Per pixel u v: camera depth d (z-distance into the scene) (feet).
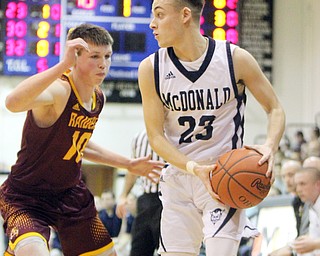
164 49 18.72
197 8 18.22
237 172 17.16
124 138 53.26
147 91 18.74
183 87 18.29
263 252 28.78
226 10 51.65
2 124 52.75
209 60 18.22
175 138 18.86
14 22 50.60
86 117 19.80
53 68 17.78
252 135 54.08
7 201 20.27
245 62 18.24
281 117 18.40
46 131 19.42
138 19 50.98
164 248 19.16
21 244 19.02
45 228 19.83
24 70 50.60
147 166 22.99
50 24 50.72
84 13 50.80
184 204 18.92
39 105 18.51
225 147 18.40
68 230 20.95
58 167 20.01
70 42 17.83
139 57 51.26
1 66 50.52
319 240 23.08
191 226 18.99
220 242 17.88
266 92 18.51
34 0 50.72
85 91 19.72
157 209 28.40
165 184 19.31
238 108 18.58
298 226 27.68
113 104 52.95
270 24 53.67
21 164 20.13
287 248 26.27
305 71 54.13
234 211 18.12
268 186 17.26
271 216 29.66
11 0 50.60
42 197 20.34
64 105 19.22
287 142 49.21
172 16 17.94
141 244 28.73
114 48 51.19
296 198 28.27
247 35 53.36
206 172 17.52
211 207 18.31
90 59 19.29
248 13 53.26
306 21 54.34
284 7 54.60
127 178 30.58
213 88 18.19
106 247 21.47
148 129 18.79
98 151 22.59
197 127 18.45
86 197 21.27
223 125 18.43
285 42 54.49
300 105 54.49
